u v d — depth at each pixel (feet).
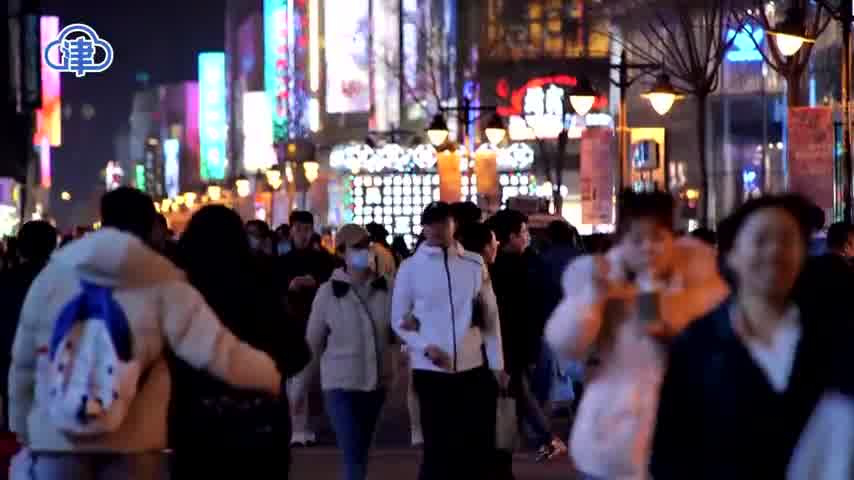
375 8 454.40
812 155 102.83
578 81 138.10
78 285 30.91
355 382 54.54
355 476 54.95
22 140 319.06
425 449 51.55
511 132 358.64
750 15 174.50
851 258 61.77
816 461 22.91
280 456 36.68
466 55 383.45
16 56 287.69
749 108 299.79
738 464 24.90
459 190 194.59
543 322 61.93
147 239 33.19
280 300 36.52
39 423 31.04
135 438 31.09
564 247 65.31
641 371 30.53
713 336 25.14
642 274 29.17
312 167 294.25
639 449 30.60
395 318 51.55
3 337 46.26
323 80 528.22
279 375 33.83
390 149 288.30
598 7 348.59
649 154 171.01
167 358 32.14
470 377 51.16
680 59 193.88
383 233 82.12
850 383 22.90
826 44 216.74
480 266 51.44
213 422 35.37
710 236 71.00
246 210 399.85
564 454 69.46
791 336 24.75
